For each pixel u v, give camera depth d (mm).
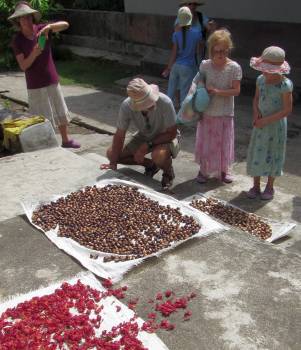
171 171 3141
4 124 3816
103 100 5883
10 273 2033
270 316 1743
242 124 4676
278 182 3385
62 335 1634
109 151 3139
